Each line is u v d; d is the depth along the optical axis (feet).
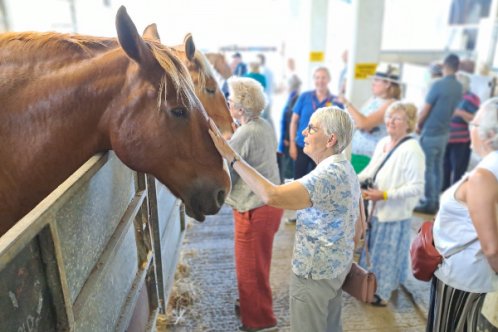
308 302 5.10
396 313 7.93
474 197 4.33
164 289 6.89
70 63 3.71
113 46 3.96
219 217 12.38
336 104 10.55
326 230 4.85
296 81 13.24
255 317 7.11
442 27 29.04
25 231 2.14
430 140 12.59
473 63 18.75
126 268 4.67
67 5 20.74
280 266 9.57
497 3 22.11
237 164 4.57
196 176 3.92
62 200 2.64
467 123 13.79
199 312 7.81
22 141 3.61
